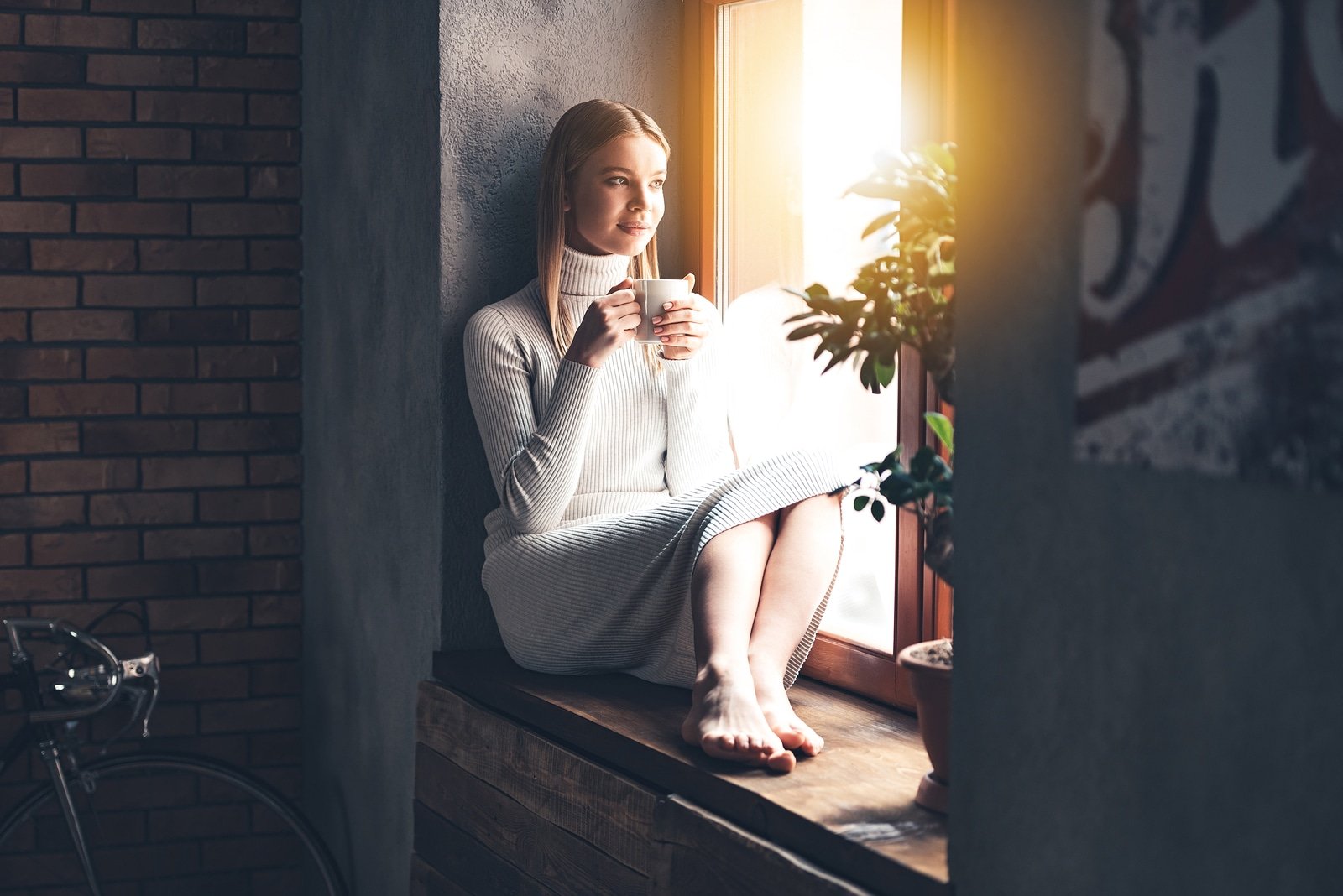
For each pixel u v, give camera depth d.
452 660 2.26
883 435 2.02
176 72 3.09
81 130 3.04
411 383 2.45
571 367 2.03
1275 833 0.90
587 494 2.19
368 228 2.68
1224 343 0.93
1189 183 0.95
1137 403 1.01
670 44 2.49
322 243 3.02
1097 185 1.04
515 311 2.23
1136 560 1.02
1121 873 1.03
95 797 3.09
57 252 3.04
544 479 2.03
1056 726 1.10
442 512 2.33
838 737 1.74
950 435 1.44
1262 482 0.90
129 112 3.07
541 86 2.38
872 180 1.38
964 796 1.21
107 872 3.11
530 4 2.36
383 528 2.62
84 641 2.58
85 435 3.07
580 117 2.19
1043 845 1.12
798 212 2.21
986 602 1.19
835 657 2.06
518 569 2.08
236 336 3.16
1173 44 0.96
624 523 1.96
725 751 1.55
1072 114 1.07
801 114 2.19
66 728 2.73
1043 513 1.12
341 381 2.88
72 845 3.09
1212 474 0.94
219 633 3.19
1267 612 0.90
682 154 2.50
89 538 3.08
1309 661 0.87
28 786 3.04
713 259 2.44
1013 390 1.15
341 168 2.86
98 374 3.07
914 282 1.41
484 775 2.09
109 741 2.81
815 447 1.88
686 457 2.21
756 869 1.41
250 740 3.21
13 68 2.99
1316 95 0.85
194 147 3.12
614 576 1.94
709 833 1.49
